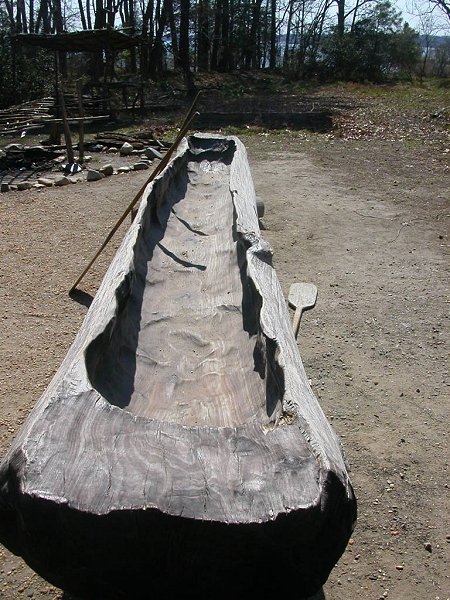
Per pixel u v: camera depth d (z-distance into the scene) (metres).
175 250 5.63
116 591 2.19
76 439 2.20
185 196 7.28
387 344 5.24
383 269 6.77
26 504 1.98
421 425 4.23
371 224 8.16
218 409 3.28
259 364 3.49
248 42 30.48
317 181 10.21
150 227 5.78
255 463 2.13
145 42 14.95
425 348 5.20
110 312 3.37
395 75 29.42
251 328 4.06
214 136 9.09
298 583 2.16
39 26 29.55
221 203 6.98
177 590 2.14
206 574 2.06
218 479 2.05
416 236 7.75
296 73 29.12
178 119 16.00
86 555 2.04
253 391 3.32
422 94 22.55
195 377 3.69
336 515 2.12
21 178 10.48
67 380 2.54
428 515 3.48
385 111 18.00
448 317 5.70
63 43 14.20
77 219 8.29
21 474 2.06
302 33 31.58
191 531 1.93
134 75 24.44
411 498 3.60
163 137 13.65
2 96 18.45
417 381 4.74
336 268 6.78
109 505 1.93
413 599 3.00
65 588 2.27
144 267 5.01
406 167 11.13
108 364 3.39
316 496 2.01
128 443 2.19
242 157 7.86
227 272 5.21
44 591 2.99
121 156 12.05
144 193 5.86
